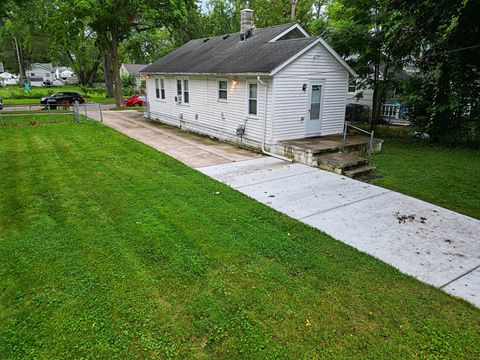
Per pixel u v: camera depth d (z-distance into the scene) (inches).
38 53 2603.3
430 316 150.3
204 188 311.7
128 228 226.5
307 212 265.6
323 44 451.8
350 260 195.2
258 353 129.1
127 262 187.0
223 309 151.8
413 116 555.8
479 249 211.5
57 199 275.4
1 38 1588.3
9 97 1446.9
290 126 461.4
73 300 156.2
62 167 363.9
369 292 166.1
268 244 210.7
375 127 645.9
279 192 308.5
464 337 138.3
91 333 137.4
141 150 450.9
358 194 305.9
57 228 225.9
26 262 185.6
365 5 577.0
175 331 139.2
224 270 181.9
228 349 130.9
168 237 215.9
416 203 286.0
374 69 629.9
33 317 145.6
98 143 483.2
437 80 491.8
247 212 260.1
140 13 948.0
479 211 270.8
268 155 449.4
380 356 128.3
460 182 339.3
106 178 329.7
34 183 311.7
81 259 189.2
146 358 126.4
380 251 207.6
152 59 1606.8
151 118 794.8
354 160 378.6
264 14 1051.3
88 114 838.5
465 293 167.9
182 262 188.2
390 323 145.3
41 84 2795.3
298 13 1034.1
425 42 500.4
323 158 386.6
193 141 540.4
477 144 511.2
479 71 482.9
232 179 343.3
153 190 300.8
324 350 130.8
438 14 435.5
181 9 999.0
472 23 430.9
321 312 151.2
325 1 1100.5
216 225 235.1
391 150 478.9
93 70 1998.0
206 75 550.6
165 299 158.1
